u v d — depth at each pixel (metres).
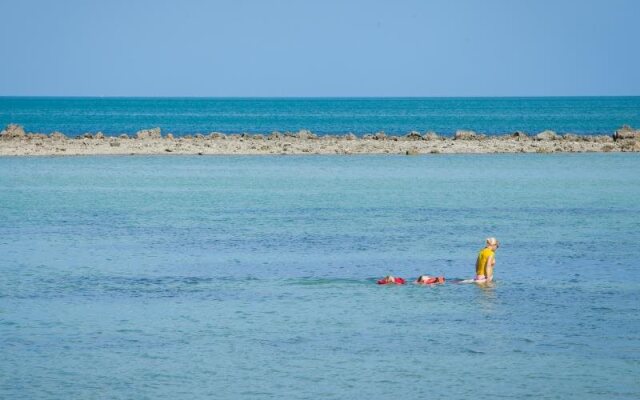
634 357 47.09
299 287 62.62
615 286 63.03
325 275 66.50
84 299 59.06
